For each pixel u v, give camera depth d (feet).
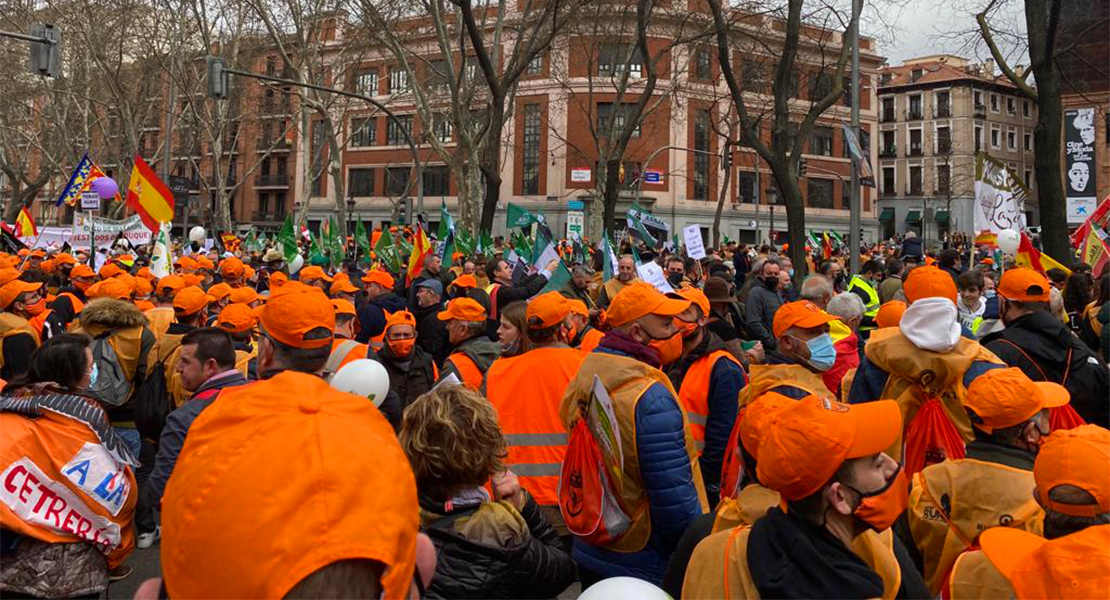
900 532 10.41
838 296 22.17
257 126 196.65
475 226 85.56
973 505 9.78
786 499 6.77
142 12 117.91
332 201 203.72
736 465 11.82
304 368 12.13
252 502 4.17
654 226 58.90
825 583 6.37
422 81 126.11
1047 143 46.01
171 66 108.68
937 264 40.45
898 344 12.71
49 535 11.60
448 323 19.31
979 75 68.44
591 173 171.22
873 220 209.46
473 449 9.34
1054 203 45.93
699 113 164.76
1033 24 46.03
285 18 102.06
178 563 4.27
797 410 6.70
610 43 99.14
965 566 8.89
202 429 4.66
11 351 20.22
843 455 6.40
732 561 7.08
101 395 18.57
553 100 171.83
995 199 39.58
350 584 4.19
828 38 67.00
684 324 14.71
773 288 30.60
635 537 11.37
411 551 4.53
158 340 19.02
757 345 15.83
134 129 125.29
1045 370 16.28
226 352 14.37
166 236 42.65
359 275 47.91
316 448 4.33
